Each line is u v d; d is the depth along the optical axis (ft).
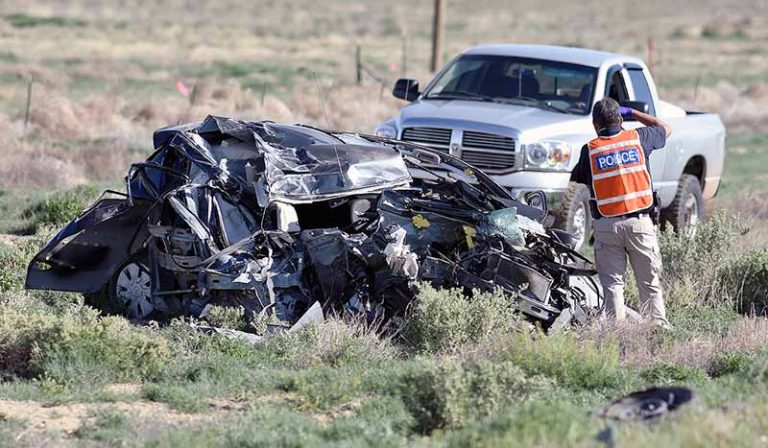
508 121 159.12
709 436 71.82
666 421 76.95
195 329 109.70
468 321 109.29
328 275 115.65
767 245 161.99
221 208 116.47
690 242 144.25
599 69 171.42
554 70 172.14
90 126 280.92
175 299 120.06
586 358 99.45
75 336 99.76
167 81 418.31
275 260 116.16
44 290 124.67
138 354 99.66
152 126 293.02
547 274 116.37
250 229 116.47
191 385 94.84
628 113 121.19
